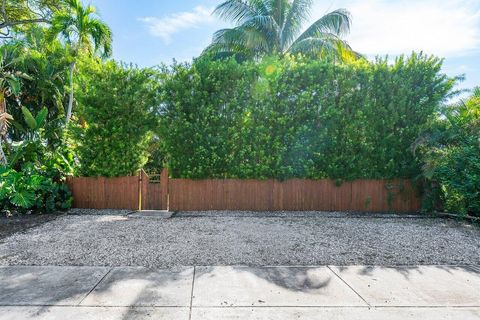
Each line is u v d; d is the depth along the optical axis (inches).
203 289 157.2
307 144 365.7
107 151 365.1
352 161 366.3
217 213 354.9
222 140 359.9
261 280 169.2
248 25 596.1
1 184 330.3
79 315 131.0
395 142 368.2
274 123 362.9
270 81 361.1
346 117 367.2
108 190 372.2
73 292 152.2
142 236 253.9
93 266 188.1
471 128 335.0
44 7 872.9
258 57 631.8
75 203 373.1
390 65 375.2
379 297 150.8
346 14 616.4
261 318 130.4
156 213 349.4
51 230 272.8
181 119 359.3
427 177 346.0
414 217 345.1
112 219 319.3
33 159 394.6
